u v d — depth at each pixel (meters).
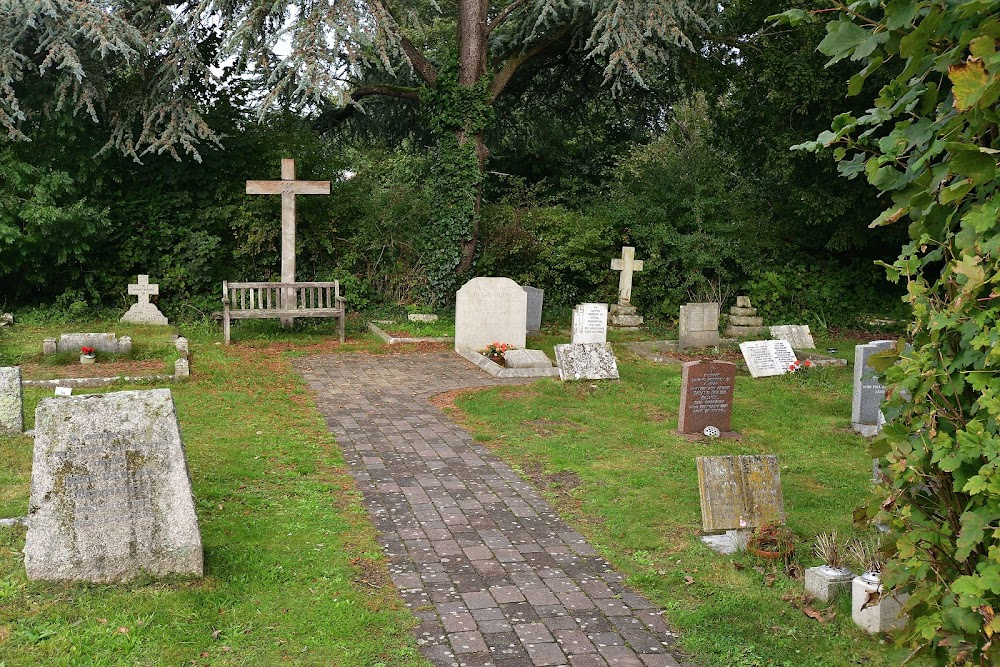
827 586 6.30
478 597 6.30
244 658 5.27
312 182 18.75
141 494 6.20
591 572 6.85
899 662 3.01
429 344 18.31
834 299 22.75
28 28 17.59
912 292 3.00
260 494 8.41
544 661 5.39
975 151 2.56
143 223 20.23
